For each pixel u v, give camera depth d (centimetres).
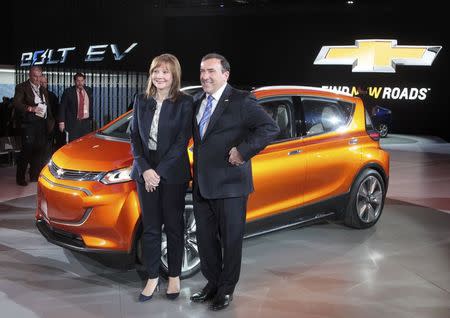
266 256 473
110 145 434
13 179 809
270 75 2034
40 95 762
